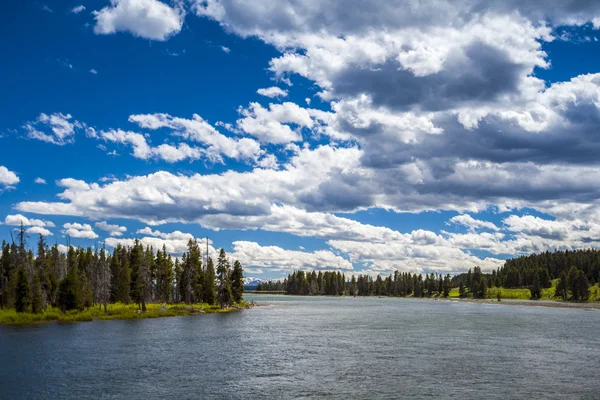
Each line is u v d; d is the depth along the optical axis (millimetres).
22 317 104375
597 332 90438
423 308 191875
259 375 48375
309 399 39281
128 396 40000
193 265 168625
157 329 92938
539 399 39188
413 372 49969
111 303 149125
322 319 124938
